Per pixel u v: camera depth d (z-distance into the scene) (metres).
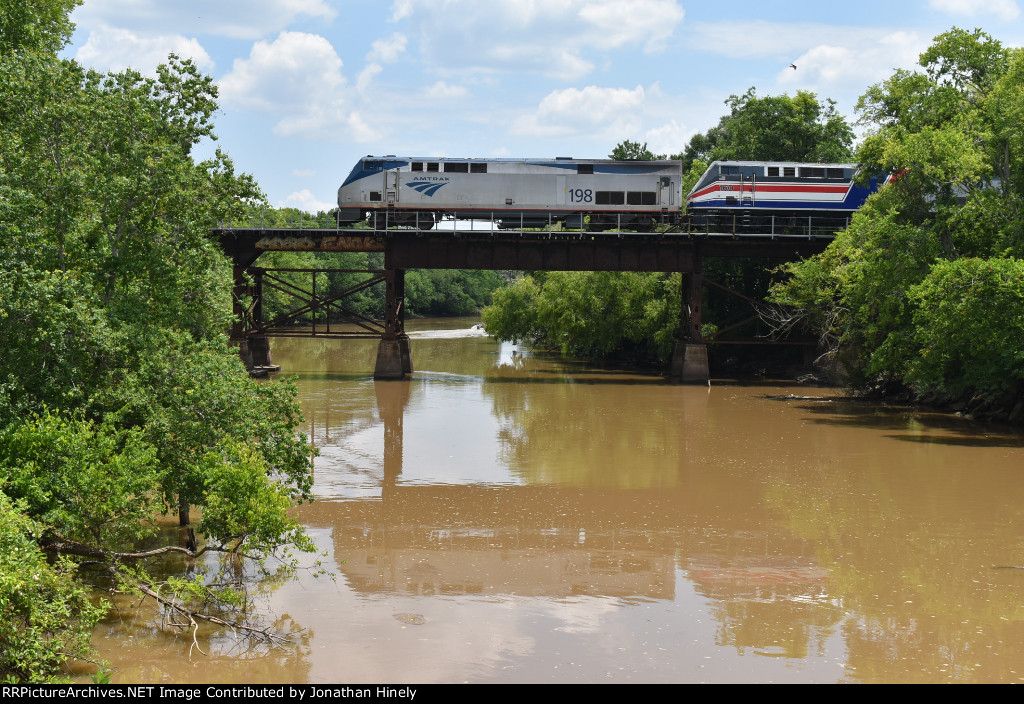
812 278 48.56
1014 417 38.50
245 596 16.33
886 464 29.92
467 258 54.53
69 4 33.19
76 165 19.81
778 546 20.48
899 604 16.81
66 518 15.05
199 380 19.12
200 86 23.81
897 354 39.62
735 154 70.06
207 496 16.72
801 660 14.23
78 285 18.00
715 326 57.28
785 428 37.75
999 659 14.34
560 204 55.56
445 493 25.61
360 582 17.91
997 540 20.94
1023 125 38.06
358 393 48.66
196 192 21.11
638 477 27.83
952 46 43.78
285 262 98.81
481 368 64.19
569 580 18.12
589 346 71.31
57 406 17.59
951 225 40.41
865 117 45.91
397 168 55.16
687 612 16.38
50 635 14.33
